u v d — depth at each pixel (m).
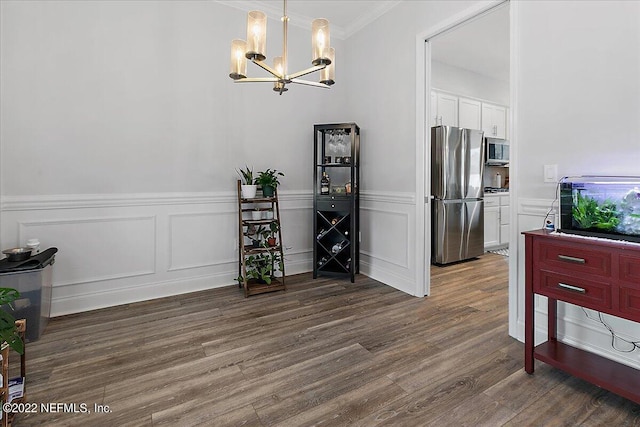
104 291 2.78
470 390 1.65
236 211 3.35
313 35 1.68
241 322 2.46
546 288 1.71
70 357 1.97
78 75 2.62
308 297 2.99
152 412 1.50
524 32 2.08
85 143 2.66
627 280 1.42
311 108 3.72
